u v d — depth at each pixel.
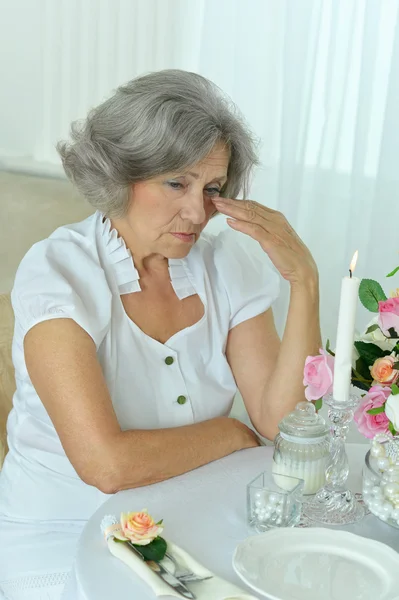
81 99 3.45
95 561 1.27
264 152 3.56
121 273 1.75
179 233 1.70
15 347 1.76
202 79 1.71
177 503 1.46
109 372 1.72
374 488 1.34
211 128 1.61
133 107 1.62
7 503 1.73
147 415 1.75
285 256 1.74
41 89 3.43
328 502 1.41
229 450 1.66
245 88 3.50
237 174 1.77
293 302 1.77
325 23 3.37
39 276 1.68
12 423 1.81
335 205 3.53
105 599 1.18
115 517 1.38
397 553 1.26
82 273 1.70
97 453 1.54
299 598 1.15
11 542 1.68
